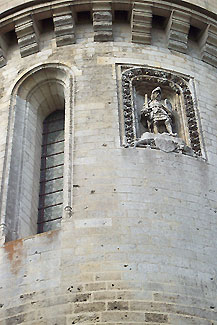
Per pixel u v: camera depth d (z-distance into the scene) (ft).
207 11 89.51
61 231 67.92
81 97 80.28
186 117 81.71
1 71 88.43
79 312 61.46
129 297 62.13
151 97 83.15
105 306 61.57
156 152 75.05
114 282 63.16
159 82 84.48
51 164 81.51
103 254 65.26
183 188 72.59
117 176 71.87
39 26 89.56
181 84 85.30
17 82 84.99
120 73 83.41
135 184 71.41
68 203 70.08
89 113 78.33
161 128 80.23
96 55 85.30
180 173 73.97
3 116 82.07
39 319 61.93
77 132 76.48
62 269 64.80
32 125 83.35
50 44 88.28
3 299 64.75
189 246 67.62
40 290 64.08
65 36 87.35
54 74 85.20
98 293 62.49
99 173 72.13
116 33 88.17
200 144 79.00
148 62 85.40
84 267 64.44
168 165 74.18
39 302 63.16
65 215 69.15
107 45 86.53
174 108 83.71
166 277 64.34
